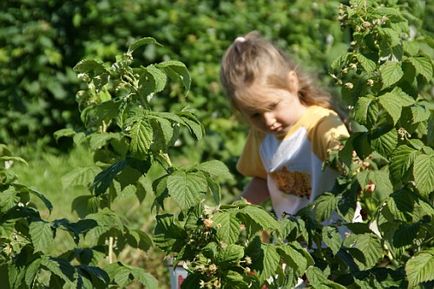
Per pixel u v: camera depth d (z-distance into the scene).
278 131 4.66
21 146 9.74
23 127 9.87
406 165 3.71
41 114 9.88
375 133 3.81
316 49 9.74
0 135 9.80
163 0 10.52
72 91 9.96
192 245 3.42
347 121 4.67
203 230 3.41
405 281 3.84
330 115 4.56
